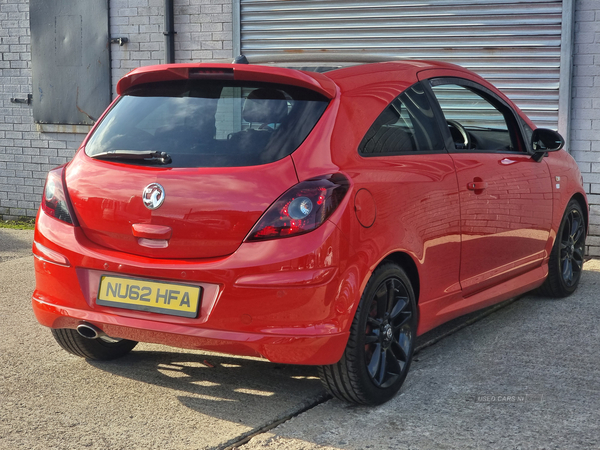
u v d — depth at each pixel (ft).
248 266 9.46
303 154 9.81
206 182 9.78
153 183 10.00
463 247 12.49
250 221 9.55
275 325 9.51
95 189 10.48
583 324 15.19
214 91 10.74
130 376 12.09
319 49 26.03
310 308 9.48
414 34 24.48
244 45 27.09
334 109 10.35
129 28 28.35
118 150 10.65
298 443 9.53
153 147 10.44
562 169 16.67
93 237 10.54
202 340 9.73
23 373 12.19
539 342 13.94
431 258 11.56
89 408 10.73
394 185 10.66
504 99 15.03
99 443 9.54
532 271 15.83
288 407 10.82
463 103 13.58
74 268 10.52
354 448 9.39
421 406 10.78
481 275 13.37
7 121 30.63
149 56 28.17
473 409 10.67
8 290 17.94
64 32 29.17
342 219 9.64
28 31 29.81
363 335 10.19
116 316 10.23
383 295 10.64
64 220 10.73
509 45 23.00
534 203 15.07
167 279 9.93
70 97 29.43
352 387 10.32
